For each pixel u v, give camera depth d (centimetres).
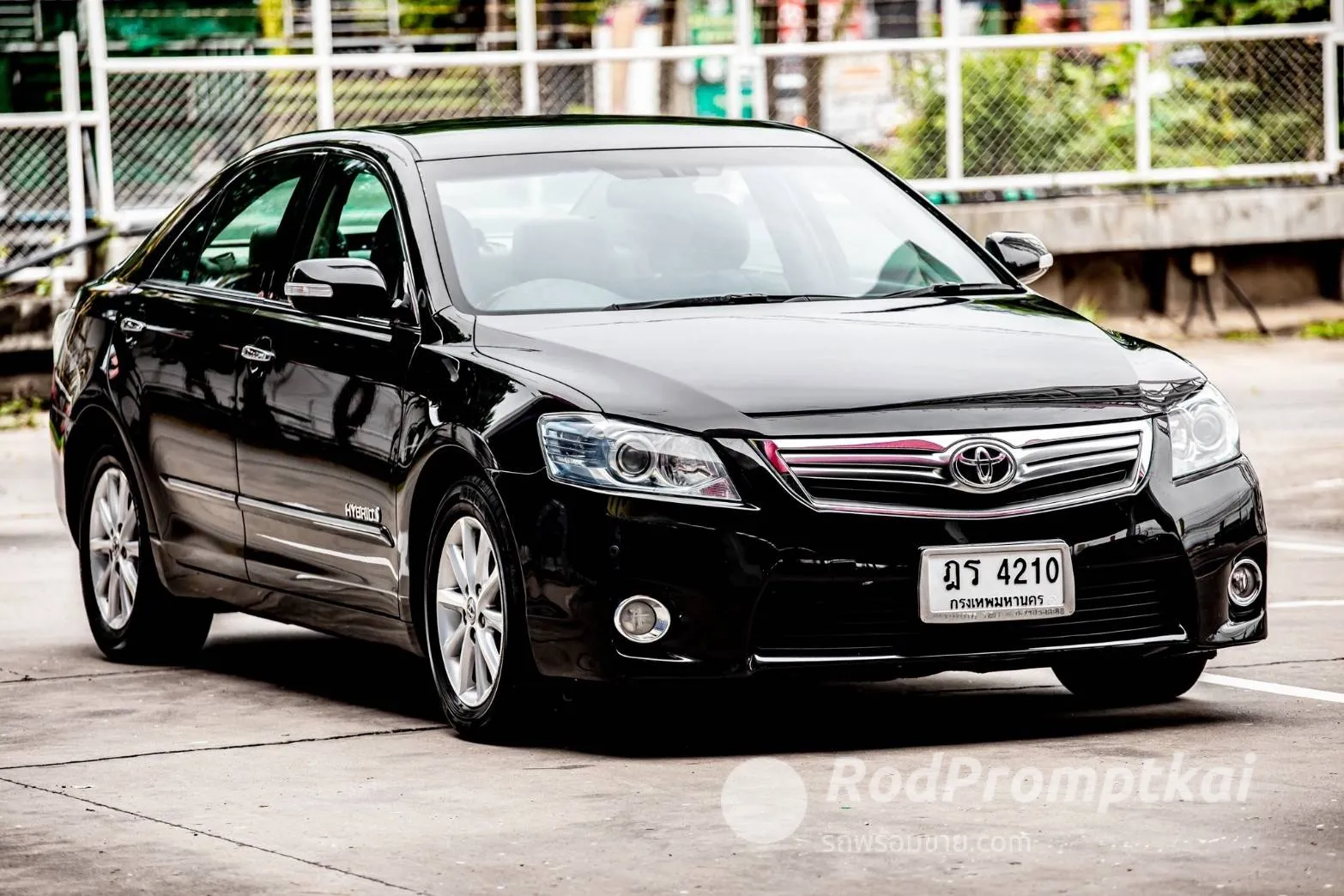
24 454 3688
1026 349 1603
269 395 1802
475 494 1557
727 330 1619
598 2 5162
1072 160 4834
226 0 4941
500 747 1575
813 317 1669
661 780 1441
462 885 1187
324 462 1731
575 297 1702
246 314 1878
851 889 1151
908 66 4753
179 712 1752
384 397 1667
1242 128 4944
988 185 4778
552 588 1489
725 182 1852
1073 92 4825
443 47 4994
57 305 4184
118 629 2016
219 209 2011
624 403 1497
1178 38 4847
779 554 1457
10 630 2200
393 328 1702
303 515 1766
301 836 1313
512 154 1831
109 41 4869
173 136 4391
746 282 1758
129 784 1476
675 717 1675
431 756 1545
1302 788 1367
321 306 1717
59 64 4772
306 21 4953
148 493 1975
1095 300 4847
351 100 4509
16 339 4166
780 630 1469
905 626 1480
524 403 1530
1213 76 4922
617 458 1477
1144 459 1536
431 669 1639
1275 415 3753
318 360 1755
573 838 1286
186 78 4397
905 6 5109
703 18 5253
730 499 1462
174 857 1271
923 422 1491
